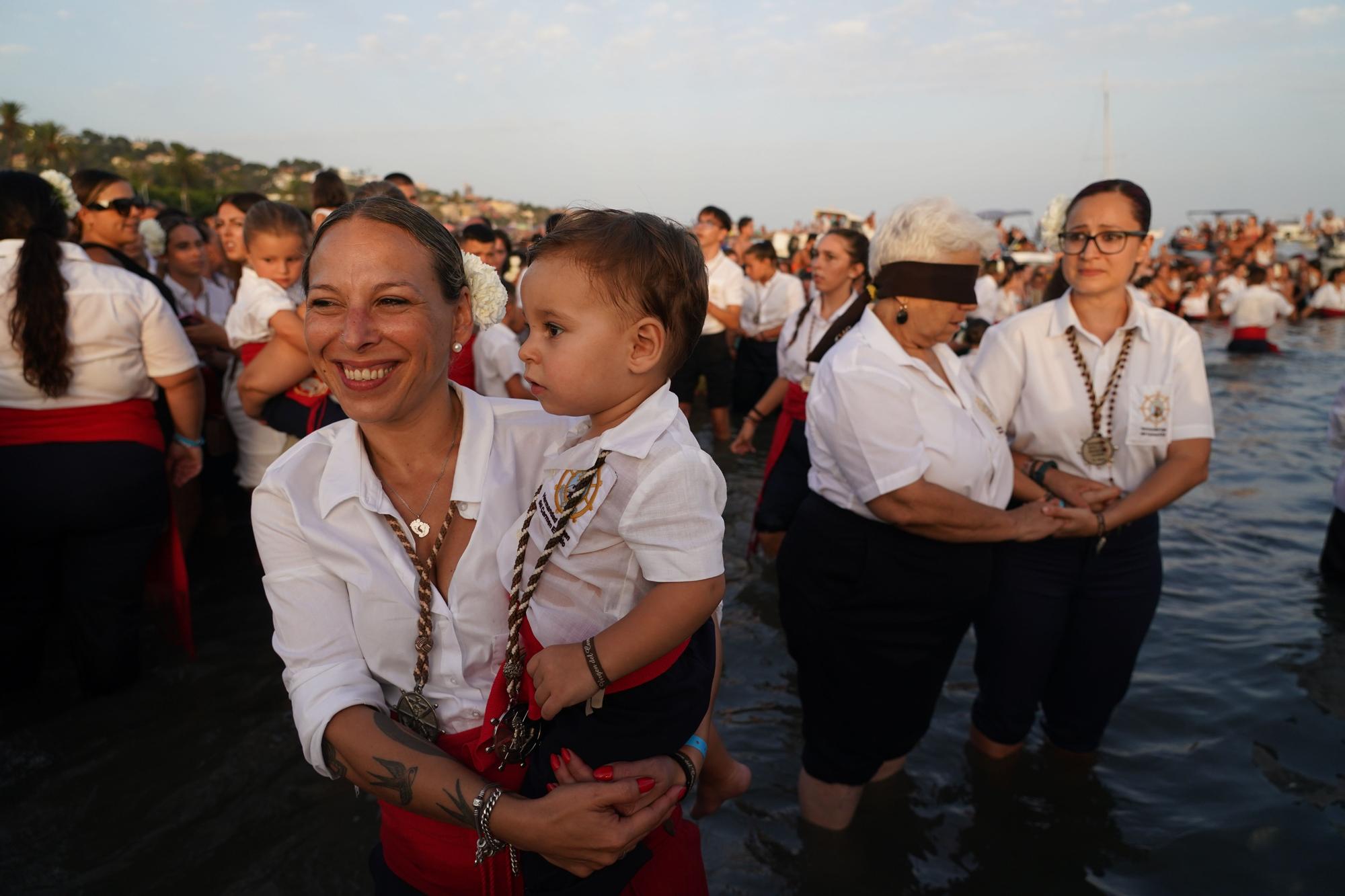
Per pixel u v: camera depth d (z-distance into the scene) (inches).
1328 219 1402.6
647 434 56.3
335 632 59.2
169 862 107.1
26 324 121.6
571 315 55.0
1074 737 125.6
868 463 94.4
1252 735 135.8
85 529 132.6
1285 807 118.6
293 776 124.0
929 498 93.7
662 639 54.5
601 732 55.9
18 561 136.9
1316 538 223.0
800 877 107.3
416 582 59.1
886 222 100.1
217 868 106.3
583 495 56.5
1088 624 117.9
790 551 107.9
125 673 142.5
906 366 96.9
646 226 56.1
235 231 207.2
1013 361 119.8
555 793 52.9
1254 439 328.8
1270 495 258.4
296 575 59.2
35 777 121.8
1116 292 114.6
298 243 144.6
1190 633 170.4
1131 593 115.6
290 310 134.3
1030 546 115.4
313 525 58.2
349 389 56.7
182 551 148.6
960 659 164.4
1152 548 116.3
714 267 308.3
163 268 228.4
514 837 52.9
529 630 57.6
